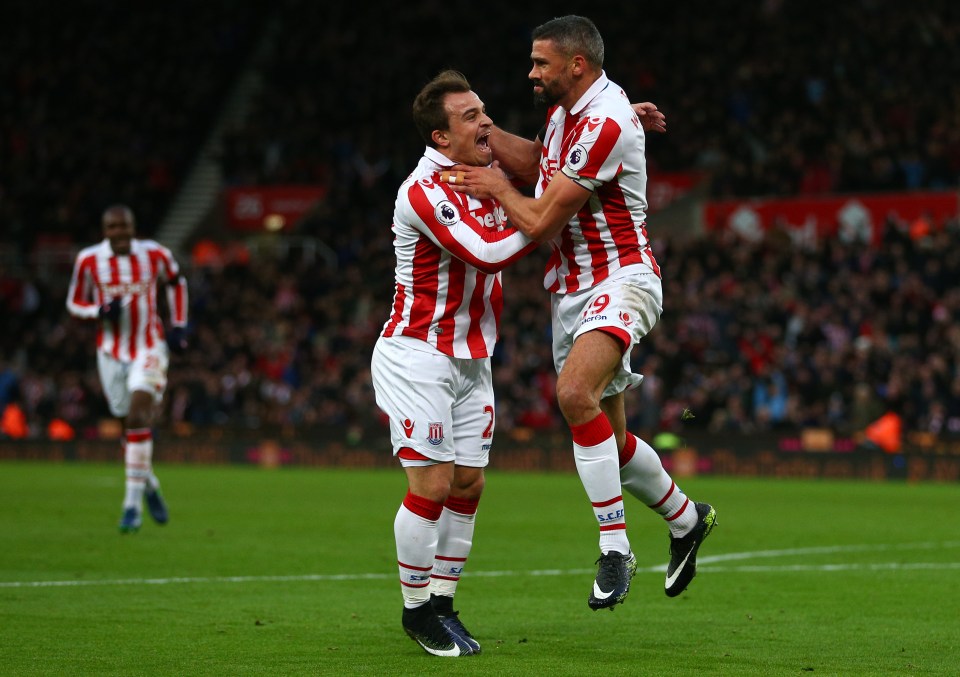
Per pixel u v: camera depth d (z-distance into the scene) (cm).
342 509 5000
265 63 12519
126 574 3041
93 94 12362
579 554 3528
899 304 7794
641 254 2177
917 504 5419
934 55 10125
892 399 7206
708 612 2542
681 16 11300
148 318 4038
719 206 9100
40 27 12762
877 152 9088
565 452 7750
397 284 2183
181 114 12350
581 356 2112
